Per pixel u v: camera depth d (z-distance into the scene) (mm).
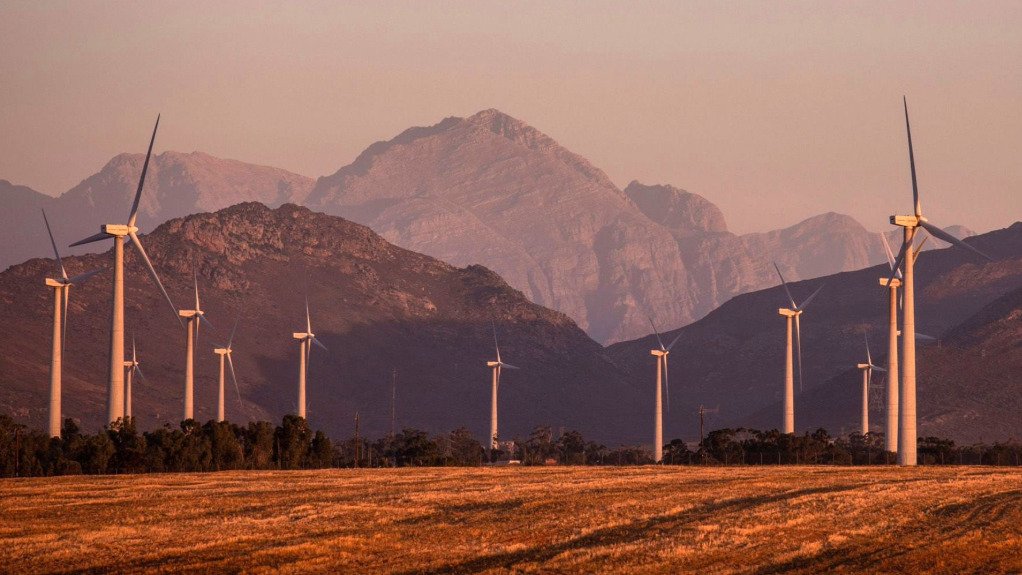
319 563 190500
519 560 192875
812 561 193000
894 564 191375
